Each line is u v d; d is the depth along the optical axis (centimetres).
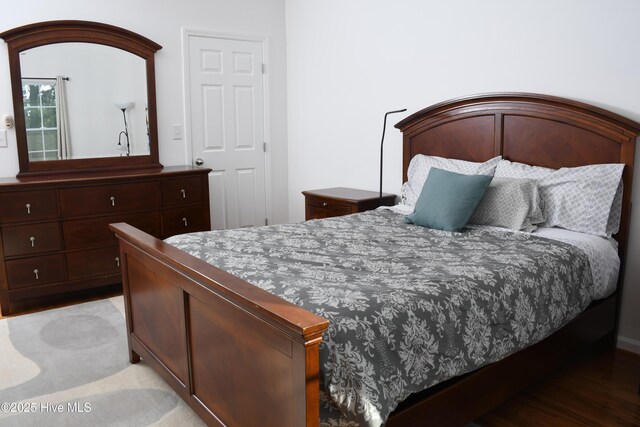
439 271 210
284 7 502
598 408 236
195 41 456
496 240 268
